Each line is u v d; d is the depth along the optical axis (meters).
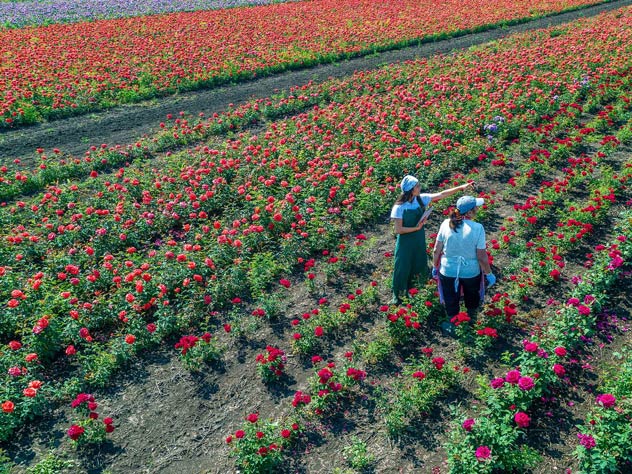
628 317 6.36
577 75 15.02
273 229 8.94
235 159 11.59
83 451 5.30
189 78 18.78
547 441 4.93
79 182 11.55
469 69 17.50
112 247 8.78
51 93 16.45
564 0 31.86
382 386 5.79
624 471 4.52
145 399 5.91
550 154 10.44
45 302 7.17
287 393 5.86
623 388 5.05
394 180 10.30
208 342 6.20
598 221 8.34
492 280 6.06
